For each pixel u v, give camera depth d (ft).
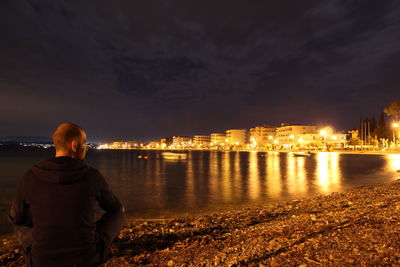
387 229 19.51
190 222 36.32
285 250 17.01
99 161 247.09
